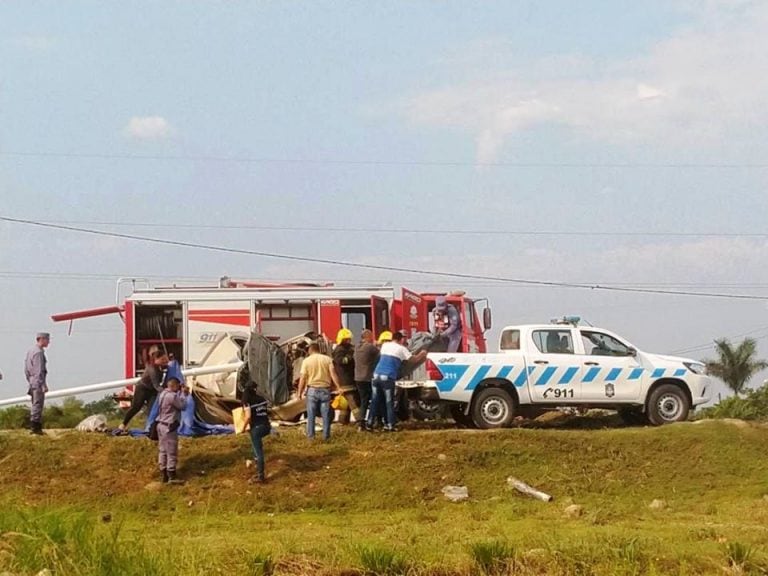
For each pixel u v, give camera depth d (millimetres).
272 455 20359
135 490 19312
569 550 13094
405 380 22906
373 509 18953
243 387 19562
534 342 23344
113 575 10977
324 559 12656
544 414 25734
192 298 27016
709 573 12898
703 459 21172
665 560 13117
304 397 22562
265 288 27234
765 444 21688
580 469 20688
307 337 23906
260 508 18781
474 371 22828
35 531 11469
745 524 16859
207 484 19484
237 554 12516
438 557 12695
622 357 23422
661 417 23438
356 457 20438
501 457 20797
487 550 12703
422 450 20766
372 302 27344
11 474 19594
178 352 26875
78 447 20516
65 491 19156
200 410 22938
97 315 27125
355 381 22000
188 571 11273
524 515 18156
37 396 21719
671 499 19812
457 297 28672
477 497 19641
